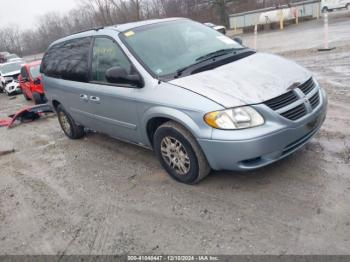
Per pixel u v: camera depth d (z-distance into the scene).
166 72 3.95
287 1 38.91
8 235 3.69
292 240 2.84
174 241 3.10
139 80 4.01
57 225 3.70
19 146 6.84
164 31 4.60
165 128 3.81
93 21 37.16
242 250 2.84
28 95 12.10
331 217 3.02
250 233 3.01
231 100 3.30
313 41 14.66
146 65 4.05
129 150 5.39
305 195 3.38
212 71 3.83
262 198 3.45
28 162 5.80
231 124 3.25
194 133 3.47
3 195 4.67
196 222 3.30
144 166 4.71
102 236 3.37
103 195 4.15
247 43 19.66
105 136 6.32
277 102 3.35
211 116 3.32
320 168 3.79
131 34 4.48
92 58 4.90
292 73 3.79
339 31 16.23
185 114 3.51
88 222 3.64
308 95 3.62
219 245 2.95
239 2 38.03
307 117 3.47
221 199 3.57
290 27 25.75
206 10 36.12
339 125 4.88
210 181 3.93
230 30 32.25
